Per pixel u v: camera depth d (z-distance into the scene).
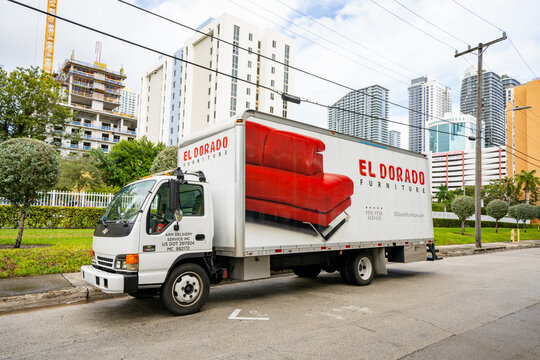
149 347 4.49
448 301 7.30
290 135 7.39
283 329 5.29
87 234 14.48
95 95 92.75
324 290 8.42
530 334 5.25
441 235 25.88
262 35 71.12
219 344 4.61
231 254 6.36
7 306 6.34
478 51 21.70
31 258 8.90
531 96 78.06
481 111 21.47
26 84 29.42
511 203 77.69
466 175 148.88
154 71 85.88
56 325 5.44
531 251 21.53
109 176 47.66
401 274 11.30
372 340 4.84
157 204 5.77
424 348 4.59
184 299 5.96
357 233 8.66
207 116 66.06
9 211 15.69
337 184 8.28
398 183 10.15
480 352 4.49
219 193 6.79
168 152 19.73
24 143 10.43
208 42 67.75
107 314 6.06
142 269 5.40
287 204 7.17
